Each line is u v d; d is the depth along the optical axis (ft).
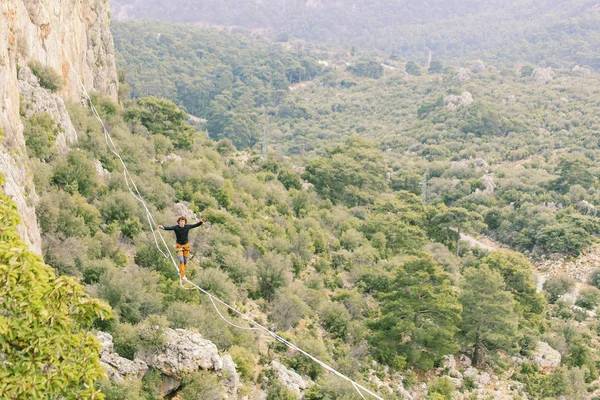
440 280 210.18
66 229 177.58
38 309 57.16
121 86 368.07
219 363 136.77
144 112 333.83
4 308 57.11
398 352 206.80
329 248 287.07
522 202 444.14
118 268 171.12
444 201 485.97
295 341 178.19
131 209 211.00
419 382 199.00
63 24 249.75
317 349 173.78
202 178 284.20
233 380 137.39
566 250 366.43
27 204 140.15
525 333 232.32
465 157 604.90
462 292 224.53
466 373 209.97
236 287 195.93
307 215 328.90
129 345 136.46
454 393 194.90
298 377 160.35
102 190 217.56
